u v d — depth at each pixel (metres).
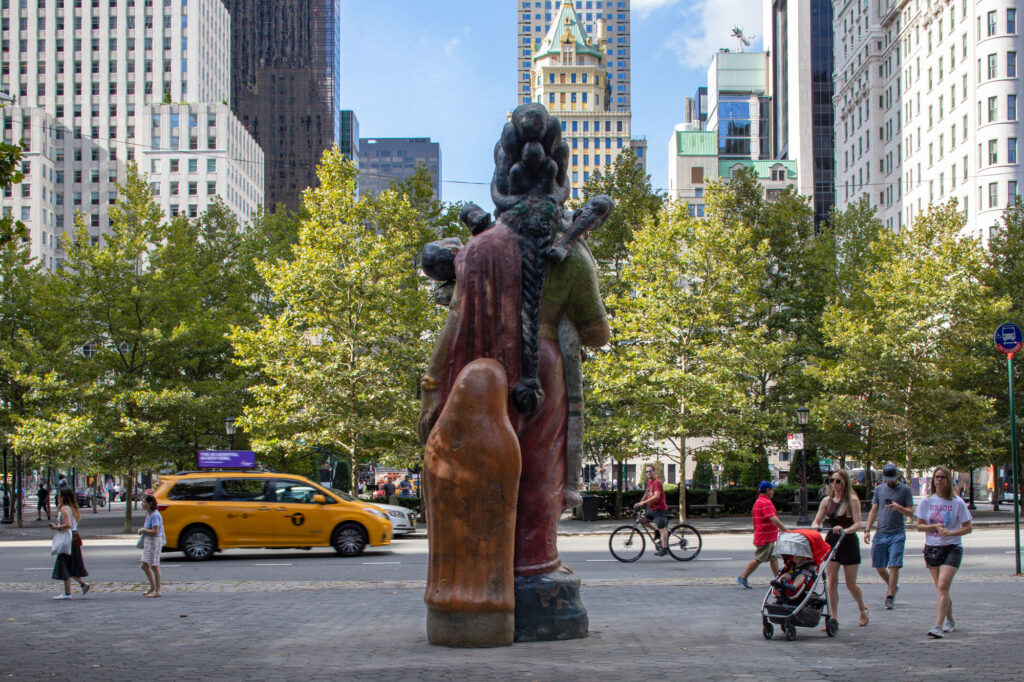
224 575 18.00
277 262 35.44
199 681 8.12
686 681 7.83
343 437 31.61
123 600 14.22
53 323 34.59
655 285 32.28
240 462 30.97
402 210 32.88
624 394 33.00
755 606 12.99
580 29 161.25
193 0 125.94
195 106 117.00
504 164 10.12
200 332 34.22
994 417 36.78
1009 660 8.88
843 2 103.69
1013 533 28.19
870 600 13.40
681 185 138.62
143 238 34.53
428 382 9.84
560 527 32.69
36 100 125.38
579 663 8.59
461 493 9.32
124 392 31.88
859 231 43.00
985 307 33.50
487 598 9.36
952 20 77.31
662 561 20.11
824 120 136.88
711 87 174.12
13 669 8.80
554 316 10.02
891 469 12.55
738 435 33.12
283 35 172.00
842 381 33.78
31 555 23.44
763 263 35.66
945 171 78.56
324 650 9.63
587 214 10.01
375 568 19.27
